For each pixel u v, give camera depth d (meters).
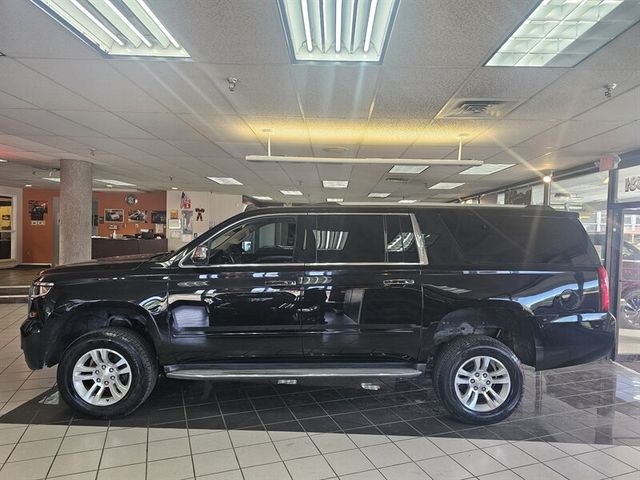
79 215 8.89
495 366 3.66
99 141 6.89
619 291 6.18
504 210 3.94
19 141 6.98
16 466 2.90
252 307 3.67
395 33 3.04
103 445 3.20
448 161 6.53
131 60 3.63
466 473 2.88
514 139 6.07
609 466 2.99
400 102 4.57
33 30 3.12
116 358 3.68
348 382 4.66
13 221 16.05
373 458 3.06
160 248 13.85
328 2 2.78
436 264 3.75
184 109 4.99
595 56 3.36
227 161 8.57
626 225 6.33
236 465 2.95
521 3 2.64
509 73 3.72
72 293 3.65
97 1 2.80
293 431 3.47
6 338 6.33
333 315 3.67
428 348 3.71
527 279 3.71
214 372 3.65
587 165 7.56
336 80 3.98
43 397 4.10
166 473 2.84
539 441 3.35
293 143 6.71
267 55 3.47
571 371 5.21
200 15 2.87
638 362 5.65
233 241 3.93
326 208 3.92
